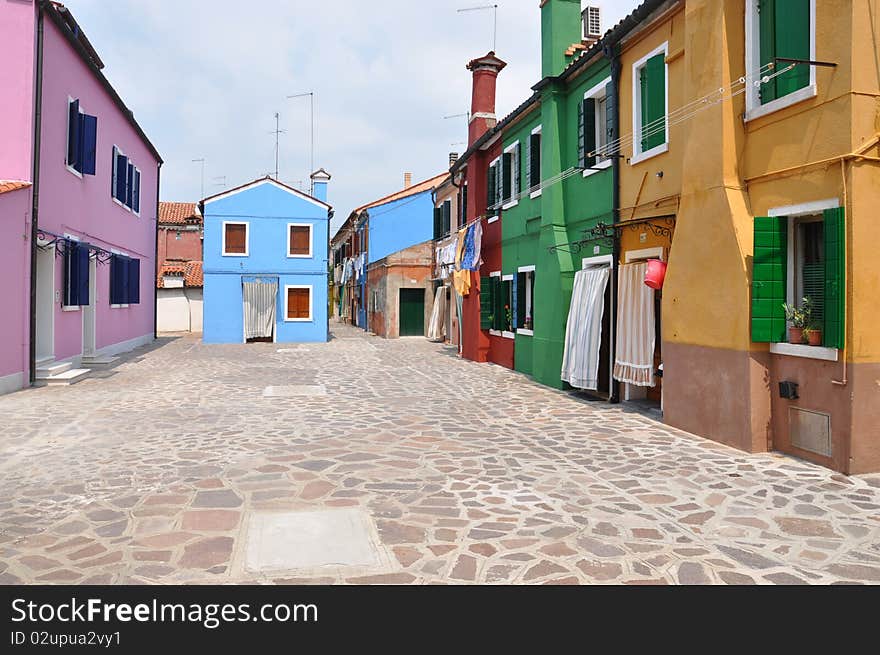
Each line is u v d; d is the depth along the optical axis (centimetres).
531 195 1395
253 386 1262
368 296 3334
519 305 1521
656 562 420
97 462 662
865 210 604
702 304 782
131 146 2034
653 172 939
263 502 535
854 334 603
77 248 1417
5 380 1130
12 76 1180
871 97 604
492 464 667
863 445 612
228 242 2656
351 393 1177
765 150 712
